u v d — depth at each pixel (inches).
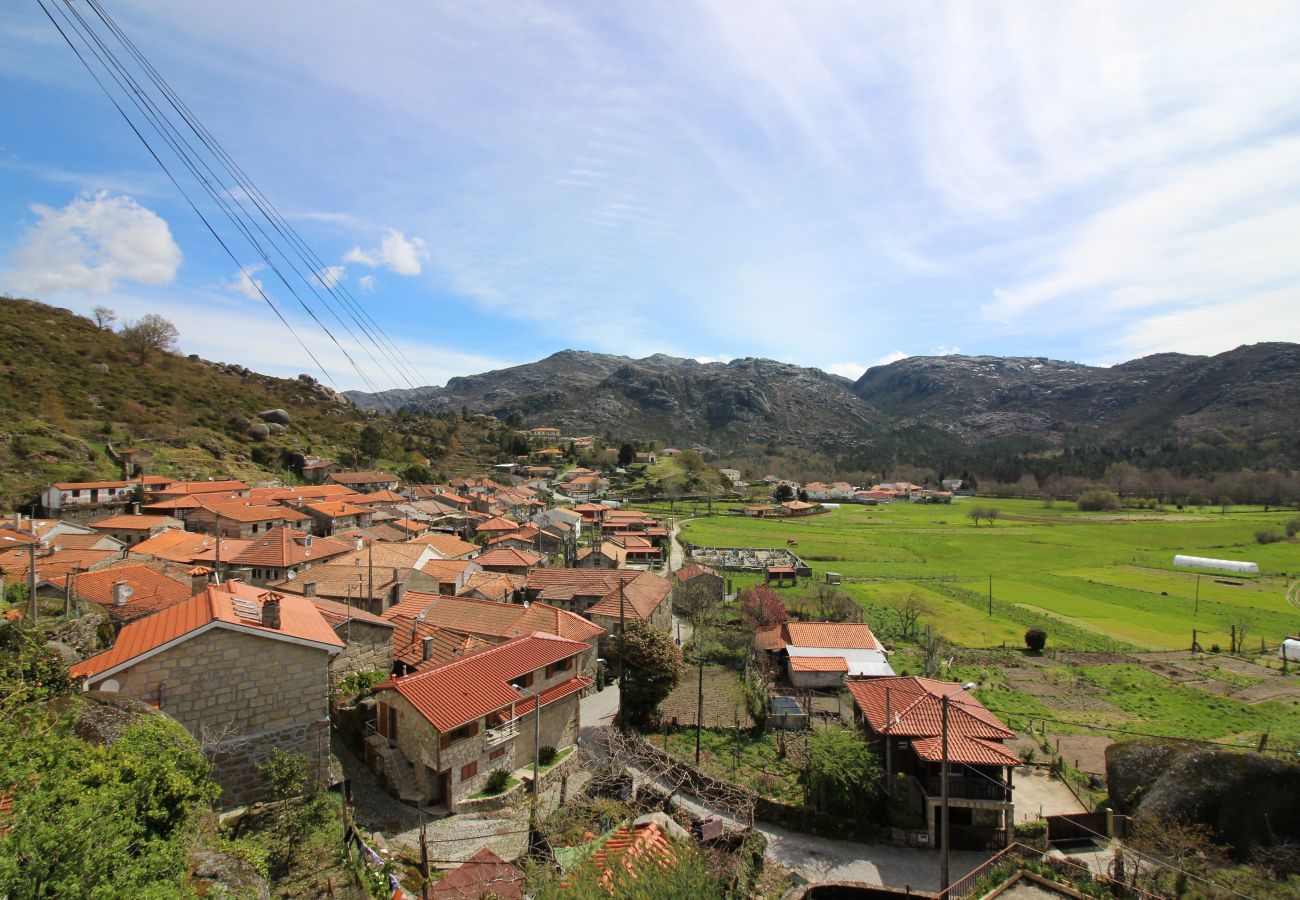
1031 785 1579.7
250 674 1039.6
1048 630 3093.0
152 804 670.5
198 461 4547.2
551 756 1448.1
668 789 1405.0
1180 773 1341.0
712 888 849.5
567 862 967.6
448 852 1063.0
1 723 678.5
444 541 3287.4
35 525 2568.9
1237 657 2743.6
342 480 5034.5
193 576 1502.2
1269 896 1043.9
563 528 4510.3
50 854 469.1
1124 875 1114.7
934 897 1061.1
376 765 1267.2
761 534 5821.9
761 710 1841.8
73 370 5004.9
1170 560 4904.0
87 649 1304.1
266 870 724.7
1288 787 1290.6
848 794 1366.9
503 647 1497.3
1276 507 7485.2
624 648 1788.9
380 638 1622.8
